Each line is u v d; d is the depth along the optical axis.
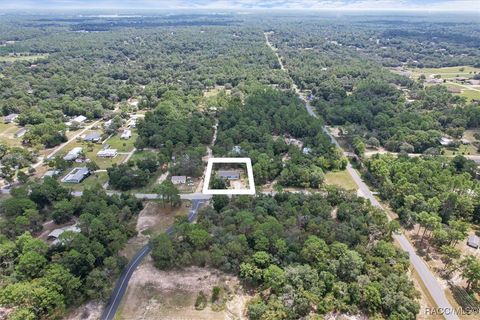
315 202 133.62
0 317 89.06
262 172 157.88
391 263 106.69
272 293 99.94
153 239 113.00
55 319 91.94
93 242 107.88
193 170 162.00
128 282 104.12
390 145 195.00
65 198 136.75
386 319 93.06
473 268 100.25
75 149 186.62
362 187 158.50
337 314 94.69
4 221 122.50
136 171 156.25
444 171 156.50
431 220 119.75
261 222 121.38
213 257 107.75
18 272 98.69
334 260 104.12
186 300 98.75
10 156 169.62
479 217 135.38
